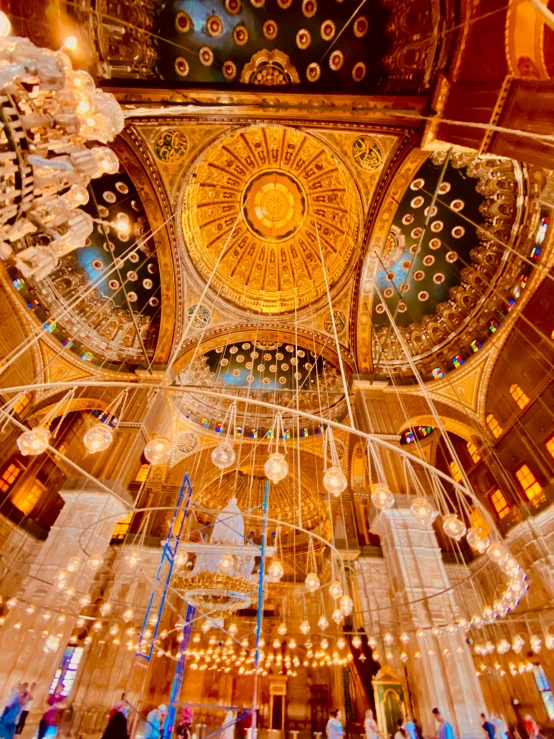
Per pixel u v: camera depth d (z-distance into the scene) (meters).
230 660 18.23
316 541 21.45
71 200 3.68
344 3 10.68
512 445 14.34
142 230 15.12
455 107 8.69
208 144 13.99
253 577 7.25
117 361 16.42
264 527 7.32
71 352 15.26
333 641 17.58
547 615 11.89
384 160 13.65
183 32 10.87
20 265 3.44
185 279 16.69
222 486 22.84
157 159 13.65
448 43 8.19
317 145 16.33
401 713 10.61
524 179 12.85
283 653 18.69
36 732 9.22
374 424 14.97
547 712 11.84
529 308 13.62
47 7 7.56
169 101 9.77
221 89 9.80
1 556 14.20
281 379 22.11
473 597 15.88
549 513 12.51
